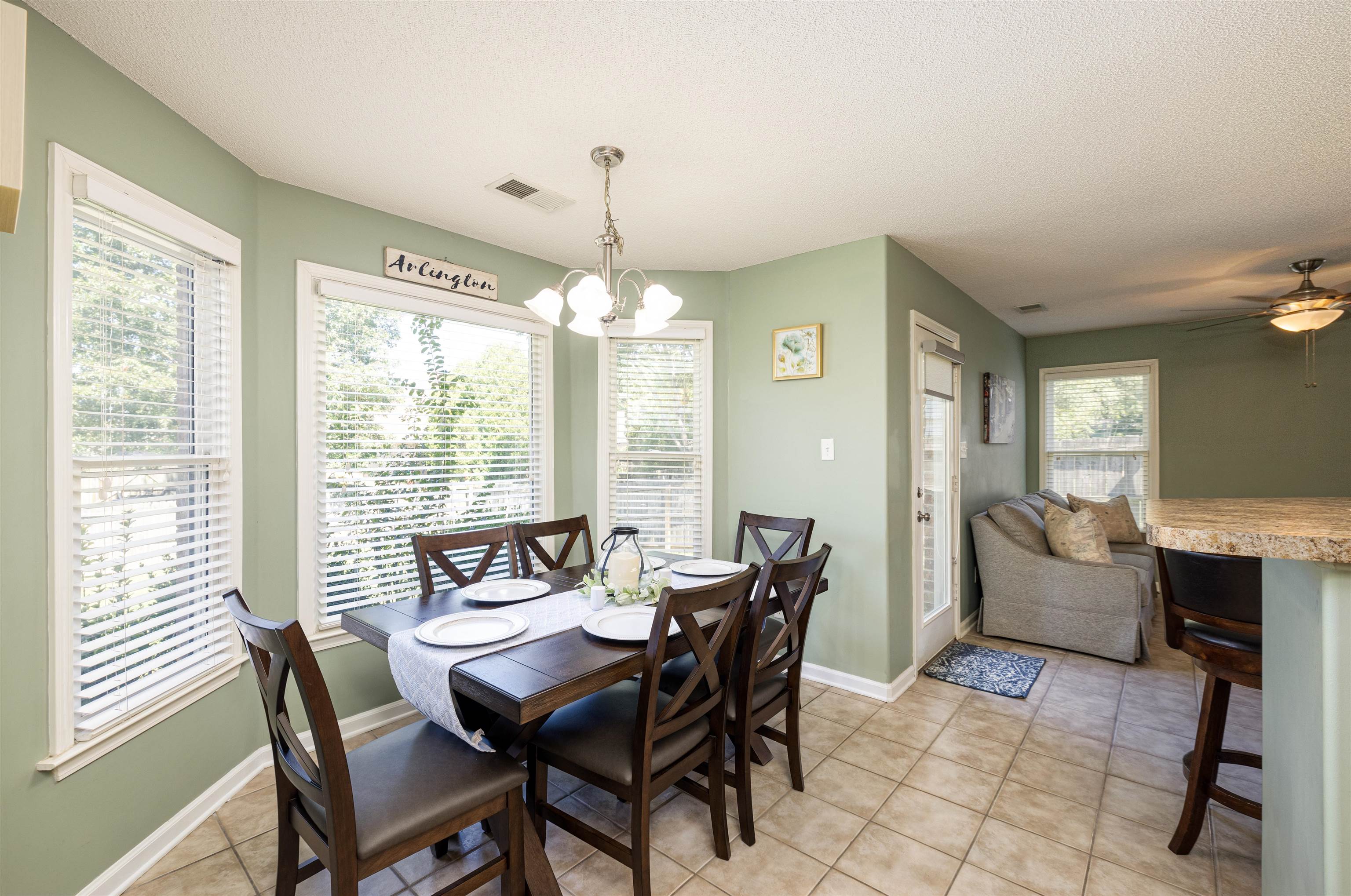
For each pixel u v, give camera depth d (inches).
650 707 61.1
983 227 119.1
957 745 101.6
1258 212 112.7
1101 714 113.6
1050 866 71.8
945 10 60.5
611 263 96.1
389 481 110.7
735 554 123.4
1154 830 78.5
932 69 70.0
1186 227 119.7
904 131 83.7
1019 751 99.3
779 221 115.3
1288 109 78.2
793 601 84.2
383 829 51.0
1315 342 190.1
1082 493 227.0
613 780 63.6
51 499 61.1
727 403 146.7
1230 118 80.5
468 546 101.3
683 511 145.4
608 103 76.6
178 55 66.8
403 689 67.9
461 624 75.1
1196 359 207.3
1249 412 199.2
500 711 55.6
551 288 85.1
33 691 59.3
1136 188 102.0
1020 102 76.8
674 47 66.0
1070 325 214.1
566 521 116.4
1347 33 63.5
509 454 131.4
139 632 70.4
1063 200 106.8
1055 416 233.1
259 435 93.0
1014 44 65.9
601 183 98.7
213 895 66.8
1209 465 205.5
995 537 160.1
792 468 134.7
